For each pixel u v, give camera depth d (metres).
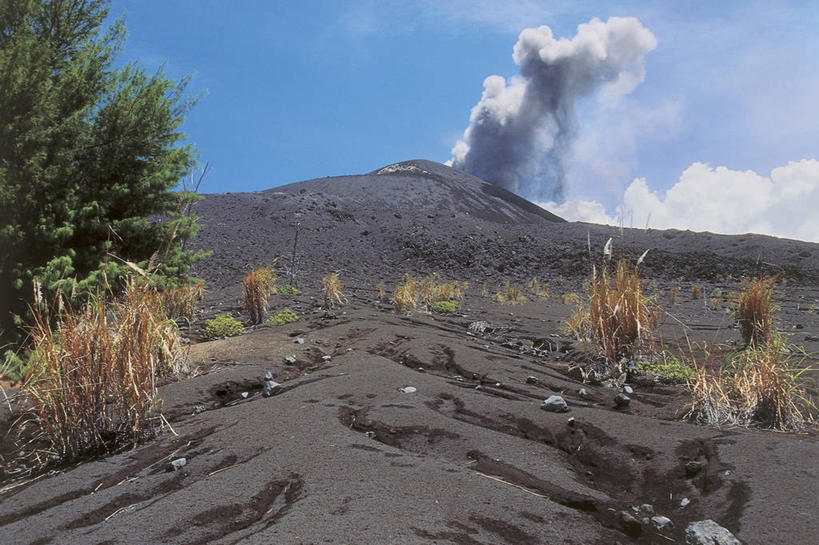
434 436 2.81
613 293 5.14
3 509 2.25
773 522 1.95
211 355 5.23
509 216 68.44
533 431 3.02
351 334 6.37
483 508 1.93
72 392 2.99
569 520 1.93
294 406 3.27
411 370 4.38
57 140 6.72
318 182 65.31
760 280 6.01
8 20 6.95
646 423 3.08
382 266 23.77
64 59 7.71
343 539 1.65
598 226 32.28
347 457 2.35
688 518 2.11
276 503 1.99
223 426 3.04
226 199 32.03
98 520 2.05
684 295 16.80
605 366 4.83
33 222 6.46
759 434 2.96
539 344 6.51
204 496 2.05
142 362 3.21
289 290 12.35
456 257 25.20
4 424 3.31
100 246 7.10
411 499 1.95
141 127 7.53
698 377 3.76
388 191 63.06
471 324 8.19
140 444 2.97
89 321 3.23
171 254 7.96
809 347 5.92
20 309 5.94
